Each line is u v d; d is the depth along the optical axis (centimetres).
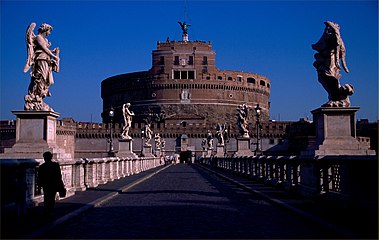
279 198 1839
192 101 14912
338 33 1806
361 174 1279
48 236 1108
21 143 1852
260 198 1970
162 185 2856
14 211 1319
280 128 13238
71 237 1096
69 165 2011
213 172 4853
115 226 1245
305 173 1861
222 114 15025
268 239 1060
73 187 2102
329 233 1121
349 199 1358
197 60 15388
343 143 1759
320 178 1670
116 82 16150
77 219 1370
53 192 1339
